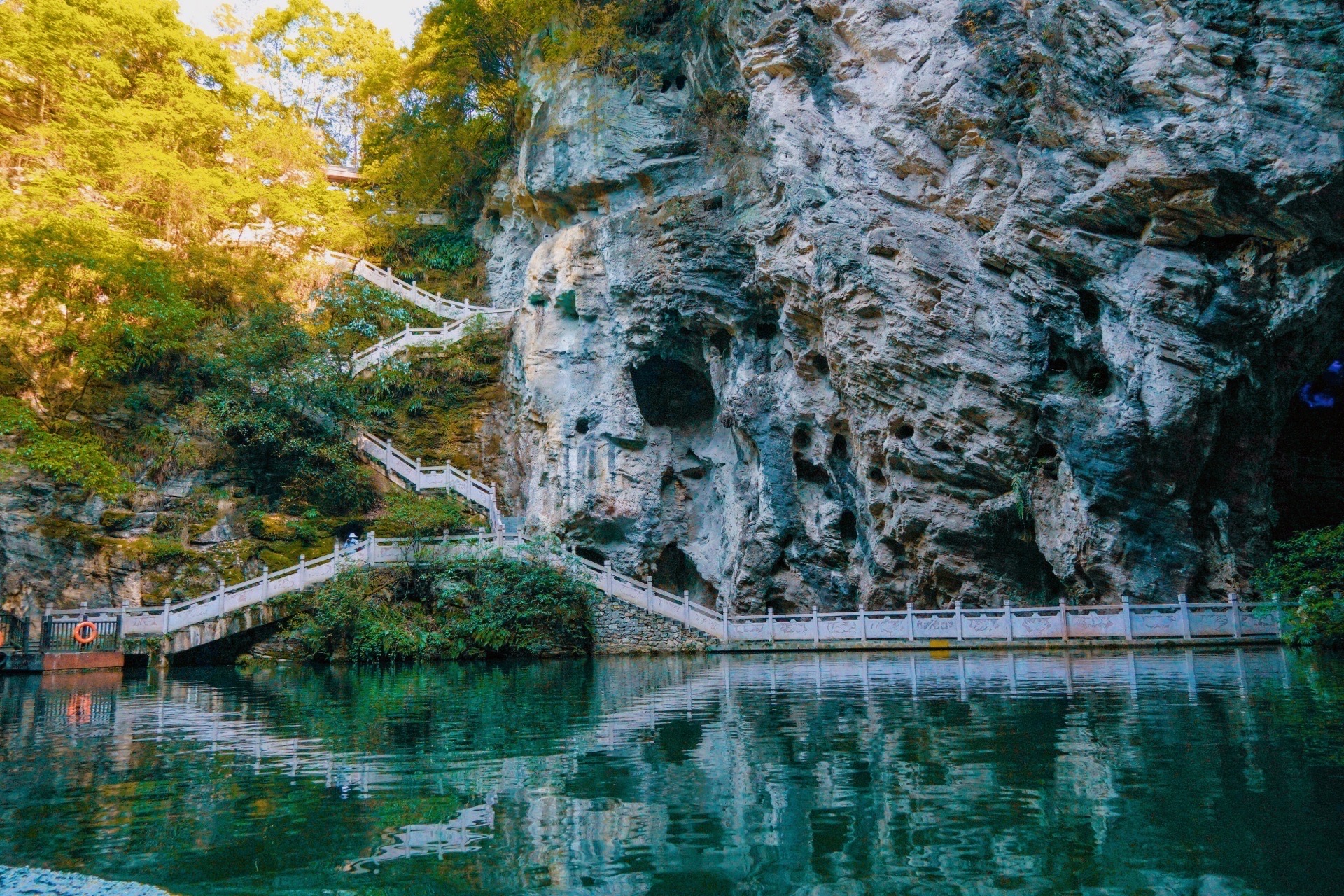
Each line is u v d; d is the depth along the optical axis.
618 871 4.61
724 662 18.78
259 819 5.81
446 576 22.38
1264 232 17.56
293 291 35.28
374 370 30.77
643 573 26.58
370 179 41.44
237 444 27.12
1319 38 16.83
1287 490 23.11
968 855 4.62
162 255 30.42
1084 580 19.23
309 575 22.12
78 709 12.38
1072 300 19.34
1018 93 20.23
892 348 20.64
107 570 23.12
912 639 20.34
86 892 4.50
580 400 27.25
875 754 7.26
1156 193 18.00
